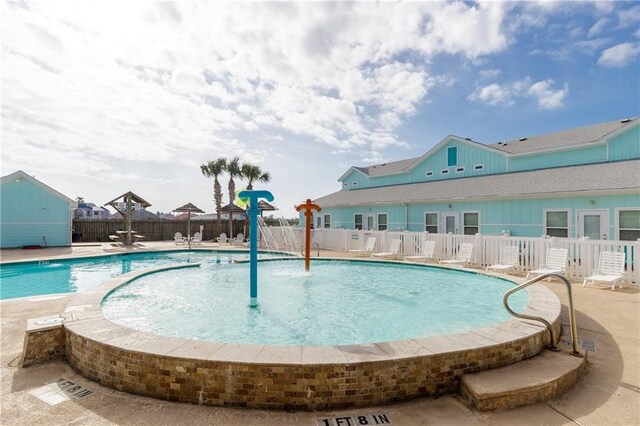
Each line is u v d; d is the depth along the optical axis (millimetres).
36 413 3305
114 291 7930
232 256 19359
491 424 3143
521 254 12070
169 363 3613
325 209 28859
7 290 10742
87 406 3459
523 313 5293
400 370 3578
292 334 6082
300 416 3314
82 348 4203
